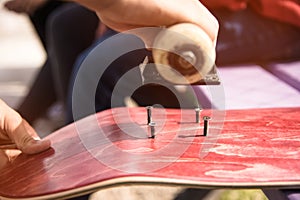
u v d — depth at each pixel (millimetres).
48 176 602
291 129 721
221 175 561
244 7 1711
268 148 642
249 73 1562
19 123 739
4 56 3639
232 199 1542
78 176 571
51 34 1850
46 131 1943
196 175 555
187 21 585
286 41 1700
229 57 1666
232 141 664
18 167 672
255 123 752
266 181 555
